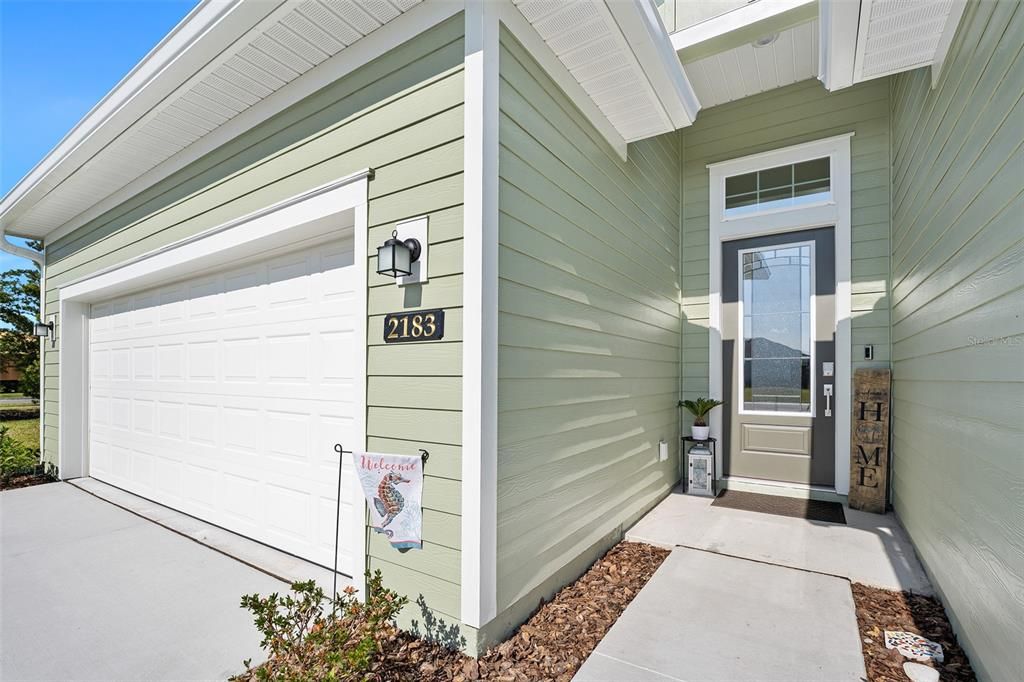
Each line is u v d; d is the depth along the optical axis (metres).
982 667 1.75
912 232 3.10
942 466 2.33
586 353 2.82
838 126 4.16
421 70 2.15
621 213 3.36
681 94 2.88
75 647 2.08
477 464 1.90
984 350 1.75
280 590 2.56
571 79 2.66
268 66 2.57
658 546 3.15
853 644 2.03
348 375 2.71
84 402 5.18
